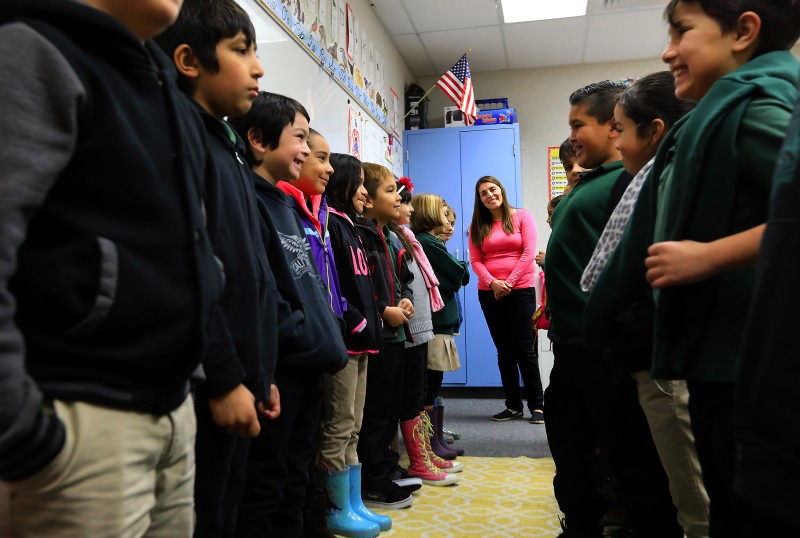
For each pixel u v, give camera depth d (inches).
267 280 42.4
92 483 22.6
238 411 34.3
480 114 191.5
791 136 19.9
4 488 22.5
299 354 48.9
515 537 67.7
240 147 44.8
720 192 29.1
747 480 18.2
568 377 59.7
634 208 38.5
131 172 24.3
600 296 40.1
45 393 21.7
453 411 158.7
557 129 201.9
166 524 27.8
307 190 64.5
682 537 50.4
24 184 20.5
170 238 25.4
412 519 74.1
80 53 23.4
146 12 26.8
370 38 153.4
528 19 168.2
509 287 135.5
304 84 100.8
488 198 140.3
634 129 47.5
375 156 154.1
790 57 31.0
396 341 80.7
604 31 176.2
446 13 163.2
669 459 42.4
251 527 45.9
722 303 29.0
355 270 71.5
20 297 22.1
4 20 22.6
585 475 59.6
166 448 26.7
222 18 40.6
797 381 17.4
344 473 67.7
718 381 28.4
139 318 23.9
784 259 18.4
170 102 27.2
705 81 33.1
